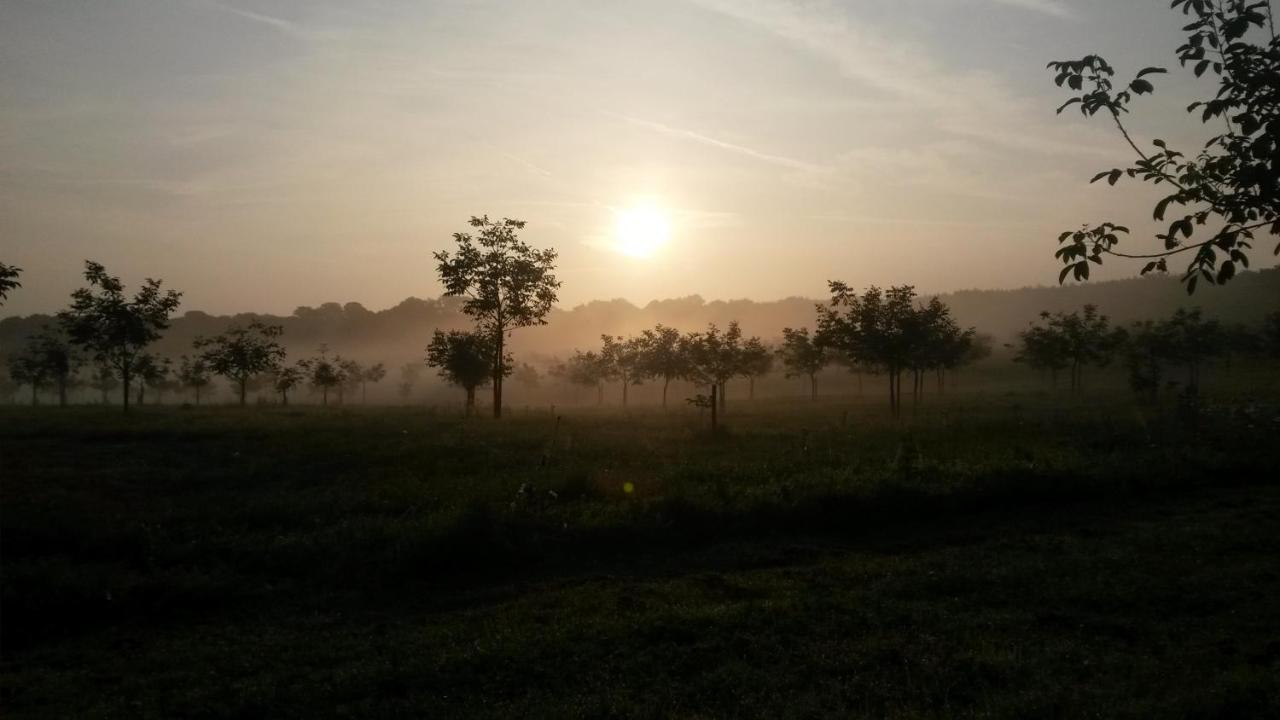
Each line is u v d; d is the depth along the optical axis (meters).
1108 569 10.35
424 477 17.16
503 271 37.00
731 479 15.95
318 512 13.31
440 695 7.11
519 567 11.25
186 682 7.48
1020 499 14.70
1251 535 11.77
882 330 37.06
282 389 53.12
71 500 13.62
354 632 8.84
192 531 11.84
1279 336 58.28
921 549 12.12
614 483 15.26
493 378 39.19
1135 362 49.09
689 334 63.34
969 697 6.76
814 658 7.64
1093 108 4.77
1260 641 7.73
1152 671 7.04
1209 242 4.42
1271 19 4.27
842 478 15.13
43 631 8.78
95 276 36.25
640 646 8.09
